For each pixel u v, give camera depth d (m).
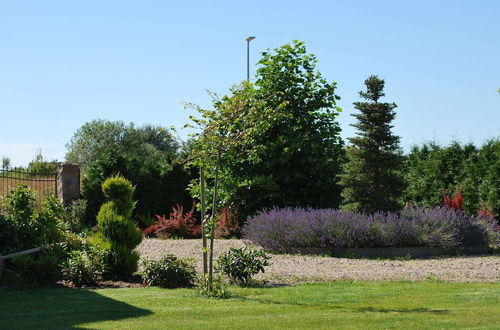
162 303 7.82
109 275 10.32
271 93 17.58
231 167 17.61
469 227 14.91
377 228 13.82
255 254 9.56
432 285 9.28
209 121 9.06
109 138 43.47
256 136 17.16
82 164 42.09
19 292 9.00
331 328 6.19
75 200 19.84
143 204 21.53
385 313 7.01
